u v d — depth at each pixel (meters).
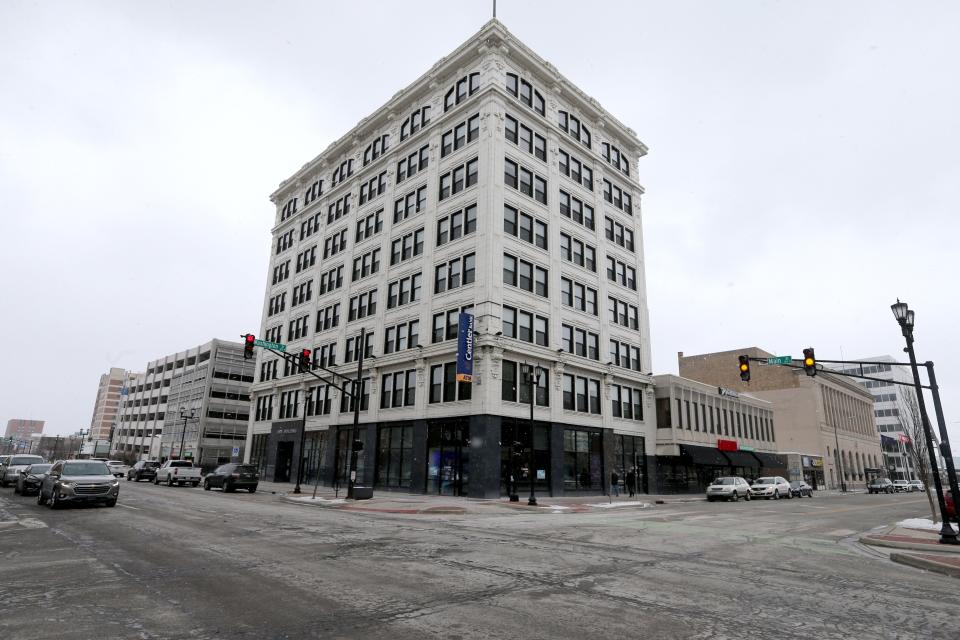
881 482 63.12
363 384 37.50
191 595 7.04
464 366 28.78
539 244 34.84
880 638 5.88
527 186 34.94
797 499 42.31
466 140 35.12
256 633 5.54
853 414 83.19
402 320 35.88
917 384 16.03
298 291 49.06
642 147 46.59
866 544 14.36
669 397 41.25
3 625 5.70
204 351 85.12
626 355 40.16
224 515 17.64
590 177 40.91
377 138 43.69
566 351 34.78
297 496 28.64
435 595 7.22
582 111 41.59
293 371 46.28
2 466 30.28
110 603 6.59
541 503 26.58
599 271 39.12
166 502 22.20
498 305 30.73
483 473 28.12
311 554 10.31
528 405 31.22
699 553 11.81
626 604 6.99
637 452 39.03
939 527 17.97
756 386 73.38
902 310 16.50
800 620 6.48
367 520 17.62
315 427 41.72
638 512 24.12
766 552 12.26
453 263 33.47
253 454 49.66
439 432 31.31
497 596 7.24
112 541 11.42
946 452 14.89
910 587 8.65
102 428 154.62
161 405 98.56
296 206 53.50
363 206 42.81
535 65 36.97
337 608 6.50
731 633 5.88
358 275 41.53
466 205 33.53
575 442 34.00
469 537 13.53
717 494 35.91
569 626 5.96
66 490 18.08
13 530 12.88
